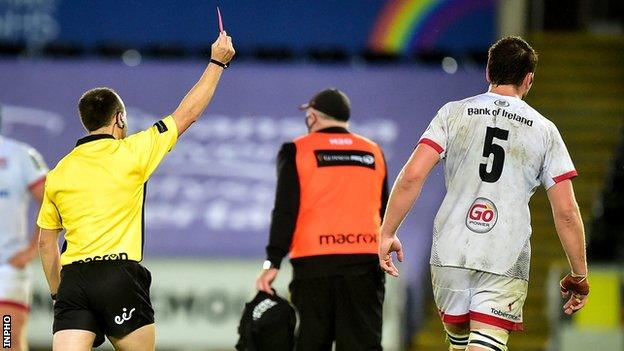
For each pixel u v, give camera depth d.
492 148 18.95
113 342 20.41
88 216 20.08
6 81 47.22
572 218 18.86
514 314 18.97
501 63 19.33
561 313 38.22
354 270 24.09
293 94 47.06
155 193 44.81
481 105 19.14
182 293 40.56
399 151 45.53
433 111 46.31
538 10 55.69
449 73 47.00
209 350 40.59
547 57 52.75
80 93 47.25
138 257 20.36
